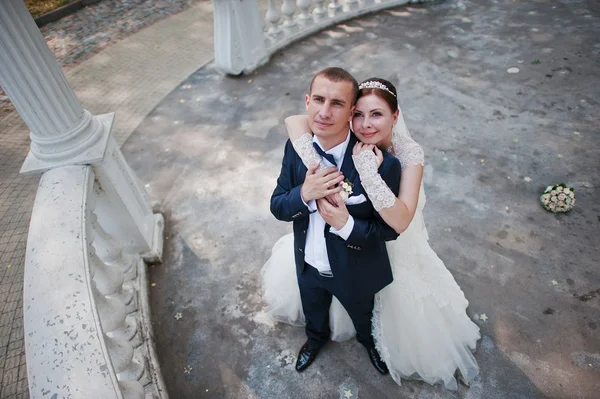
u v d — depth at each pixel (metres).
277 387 2.64
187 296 3.22
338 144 1.76
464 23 6.55
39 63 2.35
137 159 4.64
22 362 2.99
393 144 1.86
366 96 1.61
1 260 3.67
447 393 2.50
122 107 5.57
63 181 2.39
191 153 4.64
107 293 2.61
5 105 5.80
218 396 2.63
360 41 6.45
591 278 2.99
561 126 4.33
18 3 2.22
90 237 2.23
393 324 2.34
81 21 8.00
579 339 2.67
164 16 7.88
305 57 6.22
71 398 1.45
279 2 7.95
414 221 2.20
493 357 2.63
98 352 1.58
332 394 2.57
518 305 2.89
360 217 1.79
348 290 2.05
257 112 5.18
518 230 3.39
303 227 1.99
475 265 3.18
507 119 4.54
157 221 3.71
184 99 5.57
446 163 4.09
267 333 2.92
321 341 2.66
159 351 2.90
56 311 1.69
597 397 2.40
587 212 3.44
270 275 2.86
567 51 5.52
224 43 5.57
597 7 6.43
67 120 2.56
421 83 5.32
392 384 2.57
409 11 7.12
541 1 6.87
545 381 2.50
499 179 3.85
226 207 3.93
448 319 2.49
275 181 4.16
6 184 4.46
